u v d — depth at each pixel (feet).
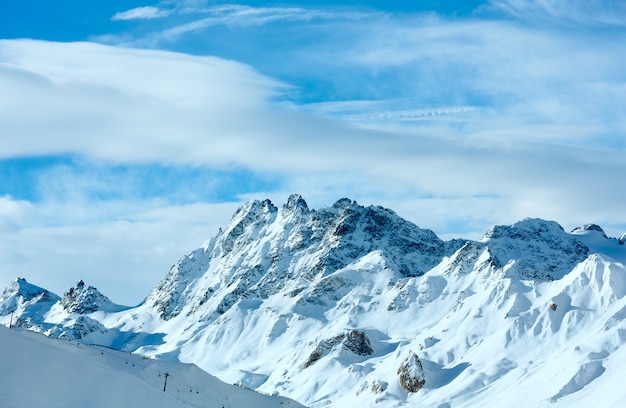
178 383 581.12
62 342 538.88
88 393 450.71
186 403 526.16
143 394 473.26
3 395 416.46
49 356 463.83
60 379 449.48
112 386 463.01
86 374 464.24
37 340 510.58
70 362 467.52
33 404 419.54
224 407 585.22
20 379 435.12
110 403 451.12
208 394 597.52
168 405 479.82
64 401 434.71
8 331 474.08
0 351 449.89
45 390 435.53
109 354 581.53
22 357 453.17
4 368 438.81
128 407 456.45
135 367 569.64
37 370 447.83
